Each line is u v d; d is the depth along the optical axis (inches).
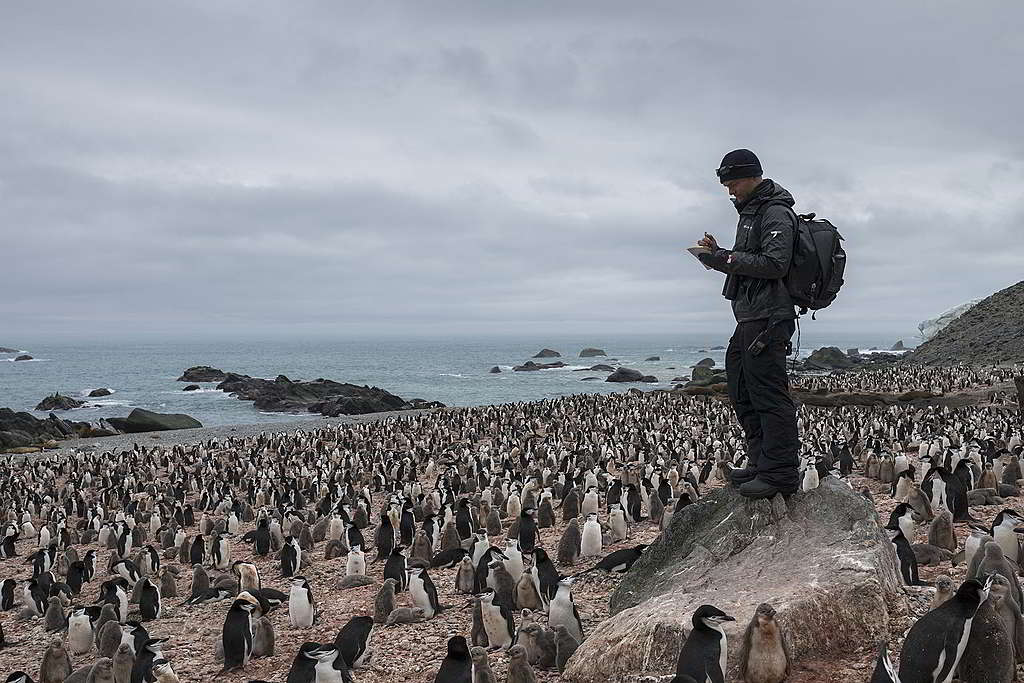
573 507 795.4
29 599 633.6
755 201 356.8
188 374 5433.1
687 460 1054.4
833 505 382.9
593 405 2134.6
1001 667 267.0
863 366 3887.8
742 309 366.6
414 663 425.7
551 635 385.7
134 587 639.1
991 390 1916.8
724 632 311.1
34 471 1487.5
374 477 1176.8
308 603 522.9
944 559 477.4
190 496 1248.2
